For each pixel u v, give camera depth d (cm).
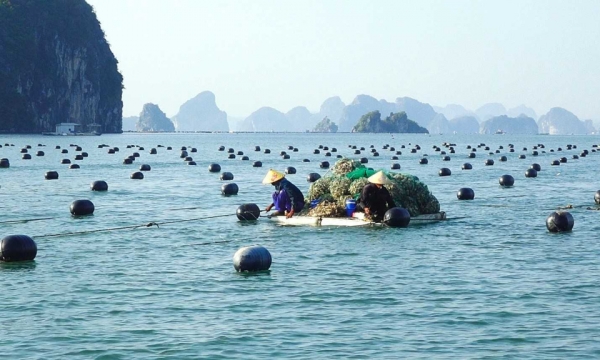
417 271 3569
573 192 7394
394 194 5109
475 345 2519
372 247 4172
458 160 14150
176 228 5022
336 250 4097
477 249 4103
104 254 4122
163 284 3381
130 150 19300
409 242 4319
